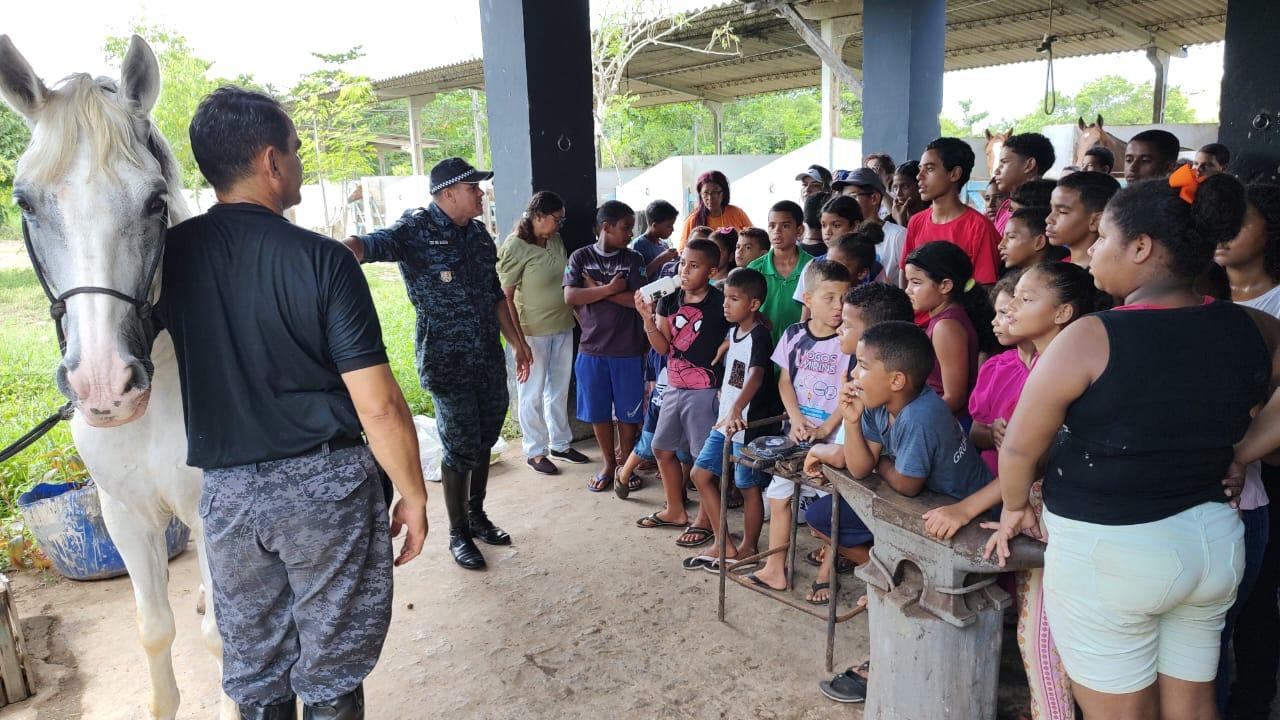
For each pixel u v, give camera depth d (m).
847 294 2.55
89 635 3.10
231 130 1.71
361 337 1.75
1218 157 4.27
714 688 2.65
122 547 2.26
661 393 3.96
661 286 3.69
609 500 4.27
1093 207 2.69
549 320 4.62
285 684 1.93
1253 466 1.97
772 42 12.68
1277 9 4.04
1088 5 9.88
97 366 1.67
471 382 3.48
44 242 1.75
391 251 3.24
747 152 30.52
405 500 1.88
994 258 3.71
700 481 3.42
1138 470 1.55
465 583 3.41
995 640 2.04
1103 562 1.59
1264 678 2.16
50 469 4.31
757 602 3.18
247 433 1.74
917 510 2.04
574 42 4.99
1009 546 1.83
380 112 26.42
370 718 2.55
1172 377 1.51
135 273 1.76
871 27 7.89
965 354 2.61
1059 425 1.64
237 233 1.72
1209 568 1.57
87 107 1.74
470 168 3.39
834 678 2.63
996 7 9.93
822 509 2.78
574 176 5.16
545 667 2.80
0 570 3.64
